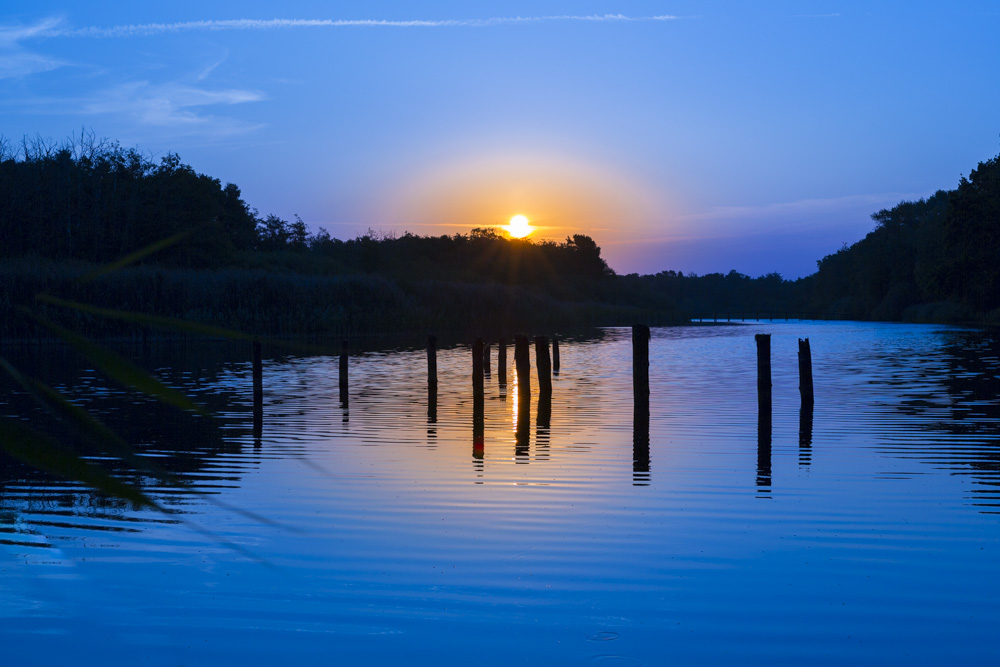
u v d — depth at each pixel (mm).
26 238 43969
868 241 125375
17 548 8898
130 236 47062
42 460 1239
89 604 7480
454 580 8156
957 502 10859
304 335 50125
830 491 11430
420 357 37656
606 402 21047
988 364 32250
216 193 58844
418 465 13141
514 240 138000
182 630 7004
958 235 67188
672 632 7016
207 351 40156
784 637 6926
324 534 9531
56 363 30688
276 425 17219
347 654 6598
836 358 36000
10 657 6484
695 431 16281
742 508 10617
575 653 6645
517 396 22500
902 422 17297
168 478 1365
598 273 152750
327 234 99062
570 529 9734
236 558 8688
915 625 7137
